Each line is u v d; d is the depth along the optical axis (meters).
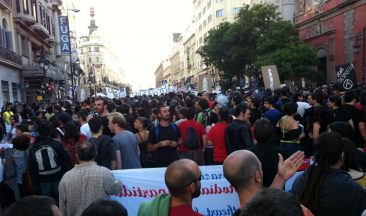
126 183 5.54
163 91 37.25
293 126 6.48
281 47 34.66
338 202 3.11
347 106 7.21
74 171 4.53
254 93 17.08
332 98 7.54
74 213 4.46
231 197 5.38
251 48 40.75
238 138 6.68
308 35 42.00
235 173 3.13
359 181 3.60
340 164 3.38
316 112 7.14
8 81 29.61
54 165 5.77
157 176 5.55
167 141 7.17
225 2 81.00
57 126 8.13
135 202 5.52
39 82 37.09
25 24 34.62
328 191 3.16
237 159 3.17
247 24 39.69
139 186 5.54
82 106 14.13
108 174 4.60
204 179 5.37
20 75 33.47
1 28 28.47
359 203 3.11
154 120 10.25
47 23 44.69
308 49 33.25
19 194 6.55
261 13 39.22
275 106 10.42
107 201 2.28
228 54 41.75
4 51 28.05
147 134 7.83
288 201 1.73
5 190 6.54
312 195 3.23
